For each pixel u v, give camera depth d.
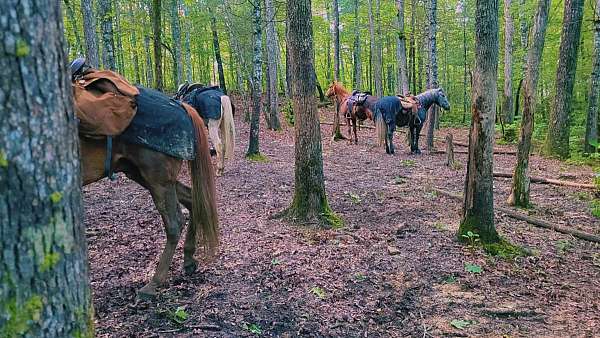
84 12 10.79
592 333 3.67
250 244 5.43
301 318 3.80
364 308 4.01
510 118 19.09
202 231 4.26
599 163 11.54
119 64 26.91
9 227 1.50
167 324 3.60
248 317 3.78
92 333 1.81
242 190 8.19
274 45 17.78
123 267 4.68
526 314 3.97
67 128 1.66
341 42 32.84
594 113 12.49
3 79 1.46
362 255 5.18
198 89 9.27
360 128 20.08
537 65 6.92
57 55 1.61
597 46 12.35
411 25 22.47
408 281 4.57
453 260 5.08
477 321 3.85
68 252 1.66
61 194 1.62
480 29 5.08
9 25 1.45
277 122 18.06
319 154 6.21
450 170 10.80
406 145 15.62
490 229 5.50
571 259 5.26
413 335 3.62
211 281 4.42
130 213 6.59
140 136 3.83
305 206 6.24
